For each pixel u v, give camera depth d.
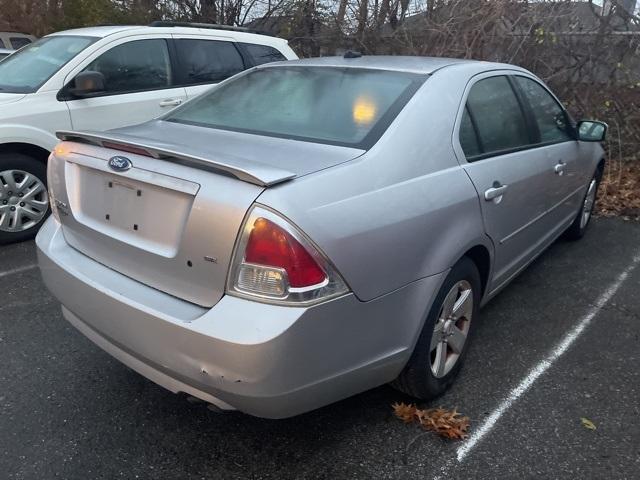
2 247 5.07
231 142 2.78
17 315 3.82
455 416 2.92
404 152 2.69
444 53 8.58
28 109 5.03
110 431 2.76
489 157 3.27
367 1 9.91
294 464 2.59
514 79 3.88
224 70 6.46
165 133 2.99
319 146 2.67
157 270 2.40
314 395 2.29
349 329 2.31
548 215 4.22
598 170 5.56
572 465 2.63
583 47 7.95
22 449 2.62
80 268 2.66
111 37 5.63
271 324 2.08
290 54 7.20
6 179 5.02
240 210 2.15
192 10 12.30
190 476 2.51
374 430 2.81
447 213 2.76
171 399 3.01
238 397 2.18
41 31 13.59
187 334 2.18
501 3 8.06
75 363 3.30
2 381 3.11
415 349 2.74
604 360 3.50
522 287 4.52
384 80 3.13
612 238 5.72
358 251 2.30
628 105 7.79
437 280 2.69
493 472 2.58
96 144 2.71
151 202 2.41
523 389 3.18
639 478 2.56
